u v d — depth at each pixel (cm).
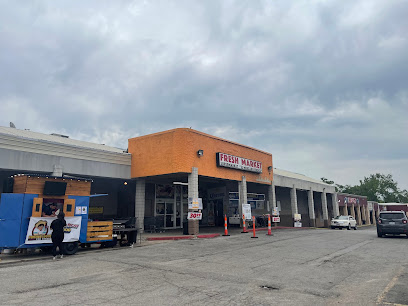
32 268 905
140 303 565
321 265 933
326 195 4544
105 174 2083
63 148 1873
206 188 3125
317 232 2281
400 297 596
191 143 2061
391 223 1803
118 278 764
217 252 1220
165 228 2536
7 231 1107
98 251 1306
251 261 1002
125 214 2423
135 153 2258
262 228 2678
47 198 1195
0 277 785
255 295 615
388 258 1059
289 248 1327
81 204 1280
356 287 677
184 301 576
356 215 5325
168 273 820
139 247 1432
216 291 644
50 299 591
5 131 2027
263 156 2908
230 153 2433
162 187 2598
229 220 2789
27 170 1698
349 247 1360
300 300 582
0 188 1847
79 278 766
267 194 3297
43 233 1158
